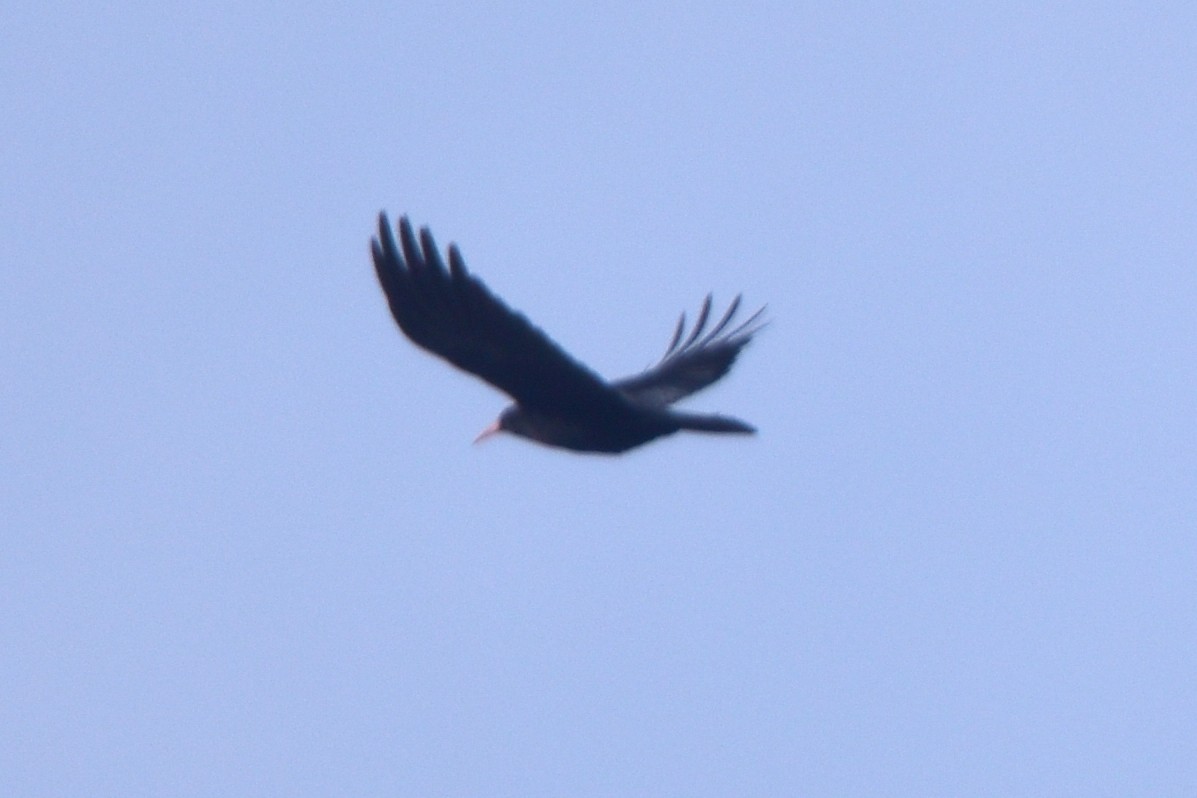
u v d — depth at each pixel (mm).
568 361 14562
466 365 14461
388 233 13914
